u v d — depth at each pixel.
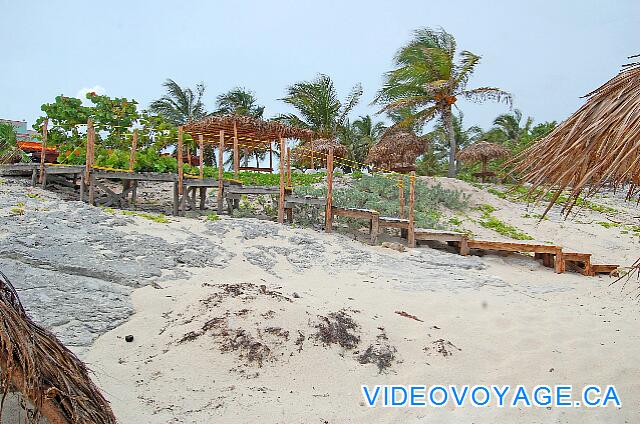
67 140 14.23
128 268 7.32
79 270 6.94
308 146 21.00
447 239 11.24
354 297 7.56
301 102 29.22
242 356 5.09
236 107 33.50
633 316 7.61
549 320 7.13
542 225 15.00
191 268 7.92
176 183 11.83
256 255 9.06
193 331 5.39
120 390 4.51
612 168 3.40
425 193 15.94
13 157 15.26
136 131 12.84
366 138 31.86
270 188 12.24
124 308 6.09
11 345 2.83
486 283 9.17
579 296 8.82
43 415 3.03
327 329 5.64
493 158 20.77
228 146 20.73
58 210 9.58
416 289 8.38
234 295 6.02
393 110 24.78
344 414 4.49
